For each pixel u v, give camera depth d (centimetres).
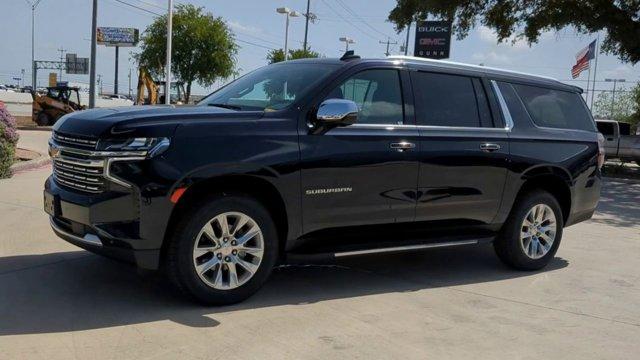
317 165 504
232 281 484
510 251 654
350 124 514
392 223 561
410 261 690
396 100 562
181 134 454
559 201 706
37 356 383
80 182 470
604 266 716
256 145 477
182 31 4241
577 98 729
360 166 526
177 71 4316
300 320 474
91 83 2720
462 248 771
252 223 485
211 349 409
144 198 438
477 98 622
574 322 511
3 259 588
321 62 568
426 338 454
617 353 448
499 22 2345
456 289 588
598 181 727
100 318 452
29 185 1033
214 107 530
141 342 414
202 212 460
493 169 615
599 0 2080
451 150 582
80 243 466
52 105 3006
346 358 409
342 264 656
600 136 735
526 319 511
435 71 597
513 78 663
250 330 447
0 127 1086
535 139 653
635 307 561
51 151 509
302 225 509
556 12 2141
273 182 484
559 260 738
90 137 452
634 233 960
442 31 2306
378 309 513
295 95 522
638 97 3722
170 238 461
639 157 2308
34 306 469
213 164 456
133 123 446
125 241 442
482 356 427
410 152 555
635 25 2098
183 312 472
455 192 591
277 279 584
